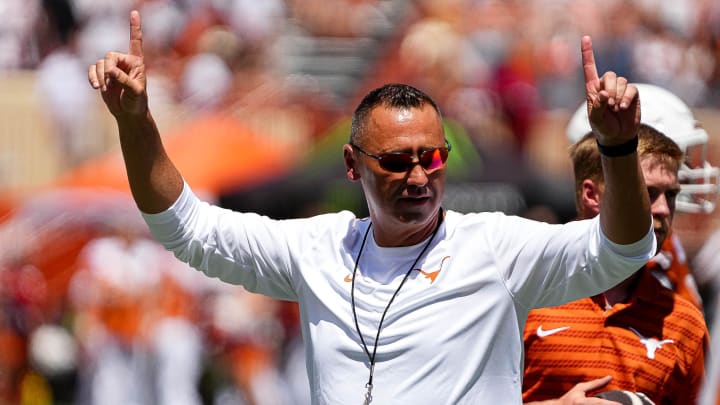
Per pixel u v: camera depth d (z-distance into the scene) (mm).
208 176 40406
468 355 12359
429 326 12375
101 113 49000
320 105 47875
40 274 43250
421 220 12523
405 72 52625
